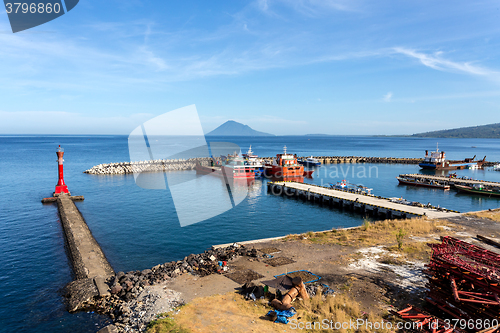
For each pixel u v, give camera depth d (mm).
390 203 49594
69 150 199875
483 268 15617
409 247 25312
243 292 17438
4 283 23250
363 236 28828
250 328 13938
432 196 67188
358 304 16266
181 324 14148
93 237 35125
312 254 23812
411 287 18266
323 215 48750
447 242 19406
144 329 14180
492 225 33219
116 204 51875
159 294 17250
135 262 28359
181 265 21516
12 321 17312
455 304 15086
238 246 25859
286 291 16953
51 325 16297
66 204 50312
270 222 43812
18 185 71562
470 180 82562
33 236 36031
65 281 23672
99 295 18406
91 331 15281
